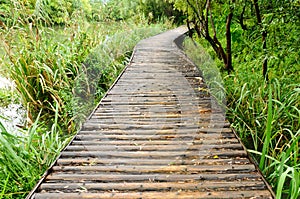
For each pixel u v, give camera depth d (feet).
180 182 6.07
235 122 10.28
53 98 12.32
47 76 13.46
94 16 21.90
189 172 6.43
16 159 6.80
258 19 11.88
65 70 14.53
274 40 10.46
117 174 6.40
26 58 13.43
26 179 7.09
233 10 14.03
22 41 13.73
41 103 12.67
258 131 9.77
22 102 13.15
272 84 10.50
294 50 10.19
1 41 12.78
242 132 9.78
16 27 13.23
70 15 17.71
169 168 6.60
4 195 6.39
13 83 12.99
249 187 5.86
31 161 7.60
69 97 12.69
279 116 9.37
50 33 15.07
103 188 5.92
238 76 12.85
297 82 10.38
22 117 12.90
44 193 5.75
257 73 12.16
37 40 13.85
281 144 9.33
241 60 15.64
